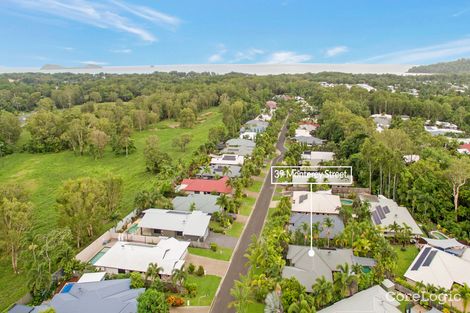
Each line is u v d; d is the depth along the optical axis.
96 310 48.91
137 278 56.62
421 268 59.62
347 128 142.75
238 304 49.19
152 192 87.44
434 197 83.81
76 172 122.50
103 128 155.50
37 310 48.88
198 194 93.06
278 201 94.12
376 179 100.69
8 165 132.00
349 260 61.66
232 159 125.50
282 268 59.28
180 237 75.69
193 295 55.66
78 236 71.56
